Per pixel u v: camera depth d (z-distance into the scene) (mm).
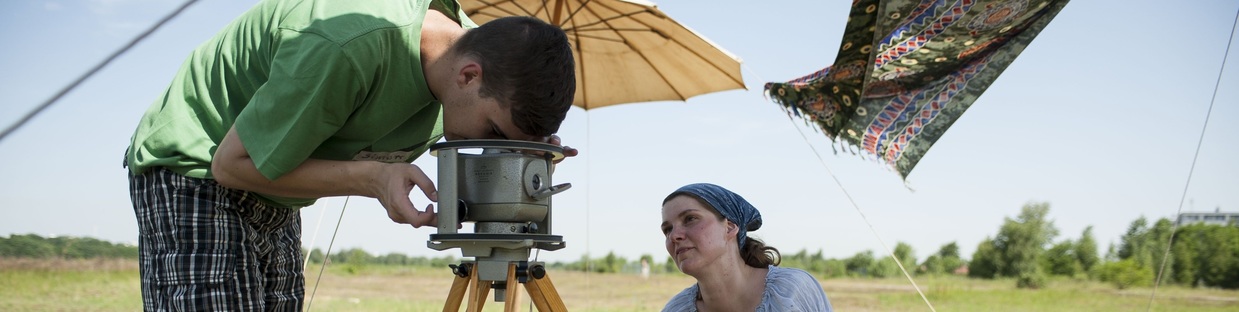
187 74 2082
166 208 1985
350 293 11289
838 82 3621
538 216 2012
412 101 1969
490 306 8617
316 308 9242
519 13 4816
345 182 1917
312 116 1813
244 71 2016
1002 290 15289
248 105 1866
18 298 8664
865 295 12953
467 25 2203
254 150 1826
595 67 5191
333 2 1919
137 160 2014
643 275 17047
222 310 1978
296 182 1904
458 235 1882
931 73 3564
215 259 1996
